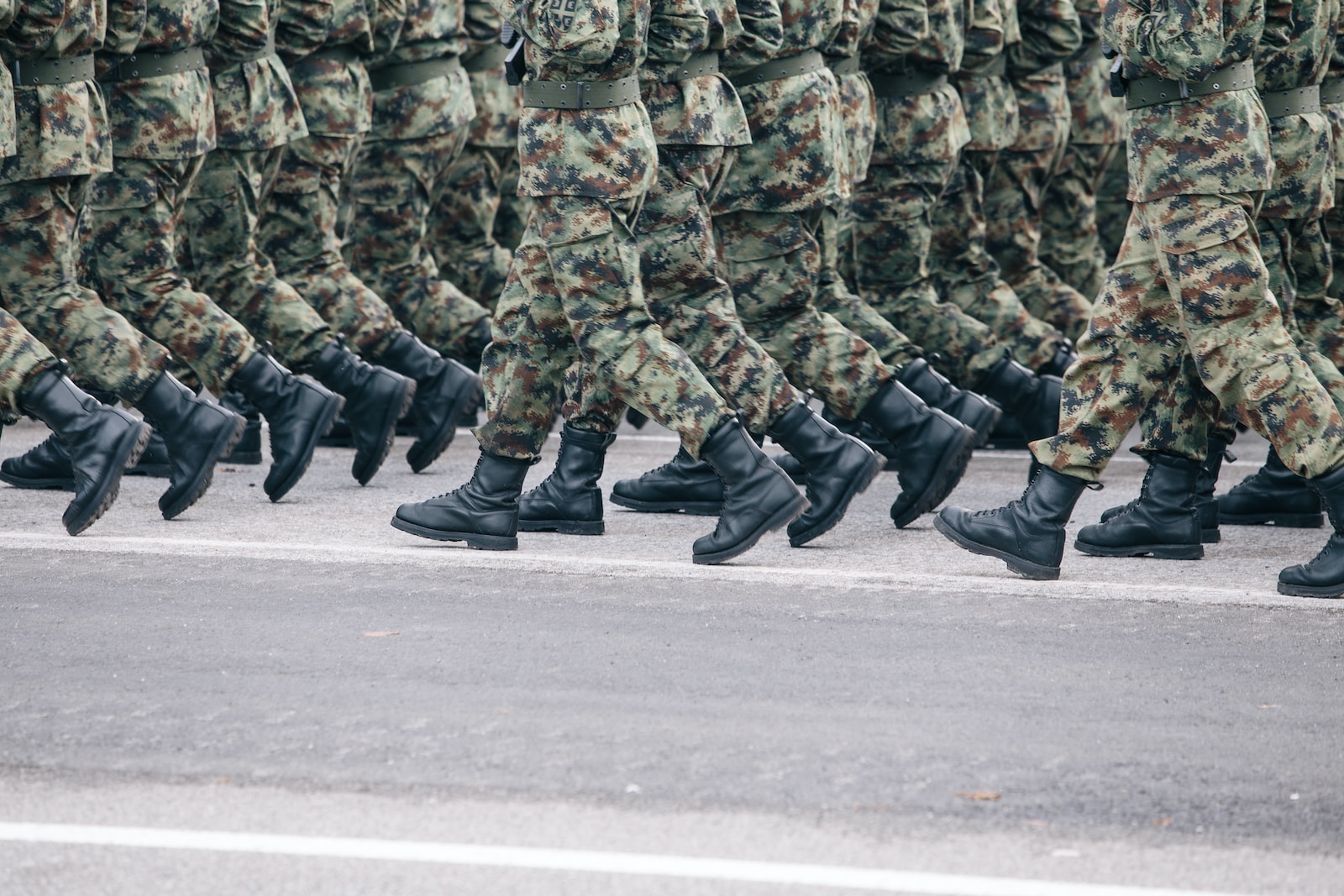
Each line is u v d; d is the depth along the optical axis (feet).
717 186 40.32
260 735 26.86
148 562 38.91
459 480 52.42
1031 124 60.80
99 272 46.73
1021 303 62.08
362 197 58.49
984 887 21.53
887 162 52.60
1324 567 36.42
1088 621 34.60
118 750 26.12
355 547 41.09
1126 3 35.86
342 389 50.16
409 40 56.54
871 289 54.13
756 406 40.63
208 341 46.70
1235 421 43.68
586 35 35.45
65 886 21.35
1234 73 35.91
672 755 26.14
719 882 21.59
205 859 22.18
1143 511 41.57
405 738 26.78
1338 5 41.04
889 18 49.70
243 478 52.34
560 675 30.19
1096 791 24.85
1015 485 53.52
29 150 41.14
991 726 27.66
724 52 40.93
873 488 52.47
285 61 52.49
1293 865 22.34
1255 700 29.30
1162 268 36.78
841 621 34.30
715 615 34.73
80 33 41.22
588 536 44.06
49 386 40.65
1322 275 44.19
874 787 24.90
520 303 40.57
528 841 22.84
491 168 62.59
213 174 49.44
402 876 21.71
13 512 45.50
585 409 43.78
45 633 32.55
